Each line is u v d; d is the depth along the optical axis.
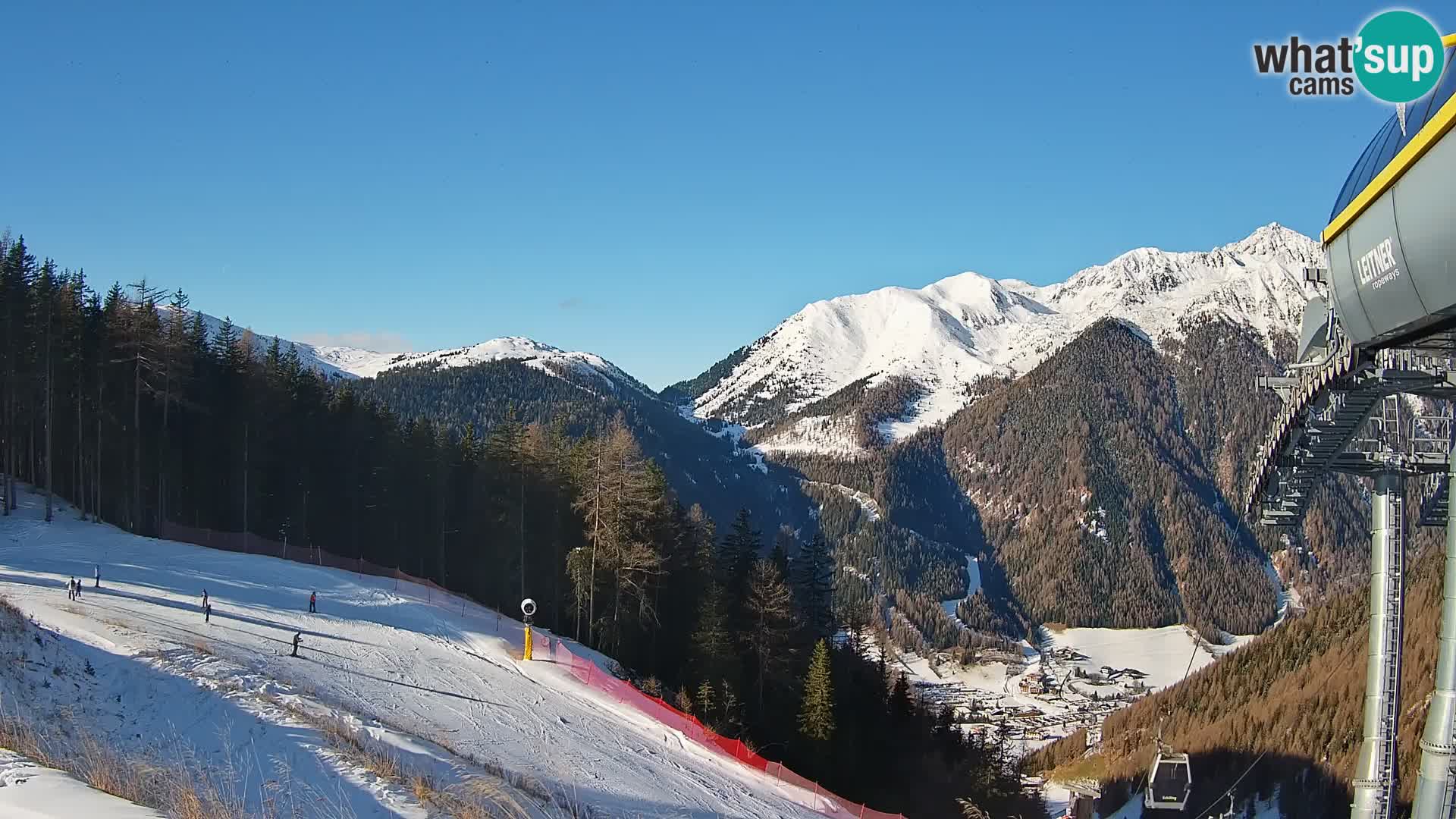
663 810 28.59
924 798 53.66
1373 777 31.86
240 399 64.56
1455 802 23.42
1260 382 34.78
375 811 17.50
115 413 60.81
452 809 18.38
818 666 50.53
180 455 62.34
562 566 62.09
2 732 17.86
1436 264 16.11
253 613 42.31
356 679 34.97
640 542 54.66
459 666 40.66
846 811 36.81
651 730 38.38
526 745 31.66
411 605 50.78
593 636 57.66
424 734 29.19
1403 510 32.75
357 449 68.50
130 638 32.22
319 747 22.39
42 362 57.22
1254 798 62.16
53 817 11.59
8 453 56.94
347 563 62.38
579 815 23.23
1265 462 38.47
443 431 72.62
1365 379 28.08
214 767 20.22
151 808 12.68
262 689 28.59
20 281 58.38
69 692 25.12
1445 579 24.42
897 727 61.91
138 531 57.84
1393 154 17.55
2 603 31.17
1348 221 18.94
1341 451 33.62
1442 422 32.19
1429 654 58.78
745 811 31.38
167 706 25.56
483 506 66.00
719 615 51.25
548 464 63.50
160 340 59.44
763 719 51.00
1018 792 65.38
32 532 52.69
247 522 64.19
